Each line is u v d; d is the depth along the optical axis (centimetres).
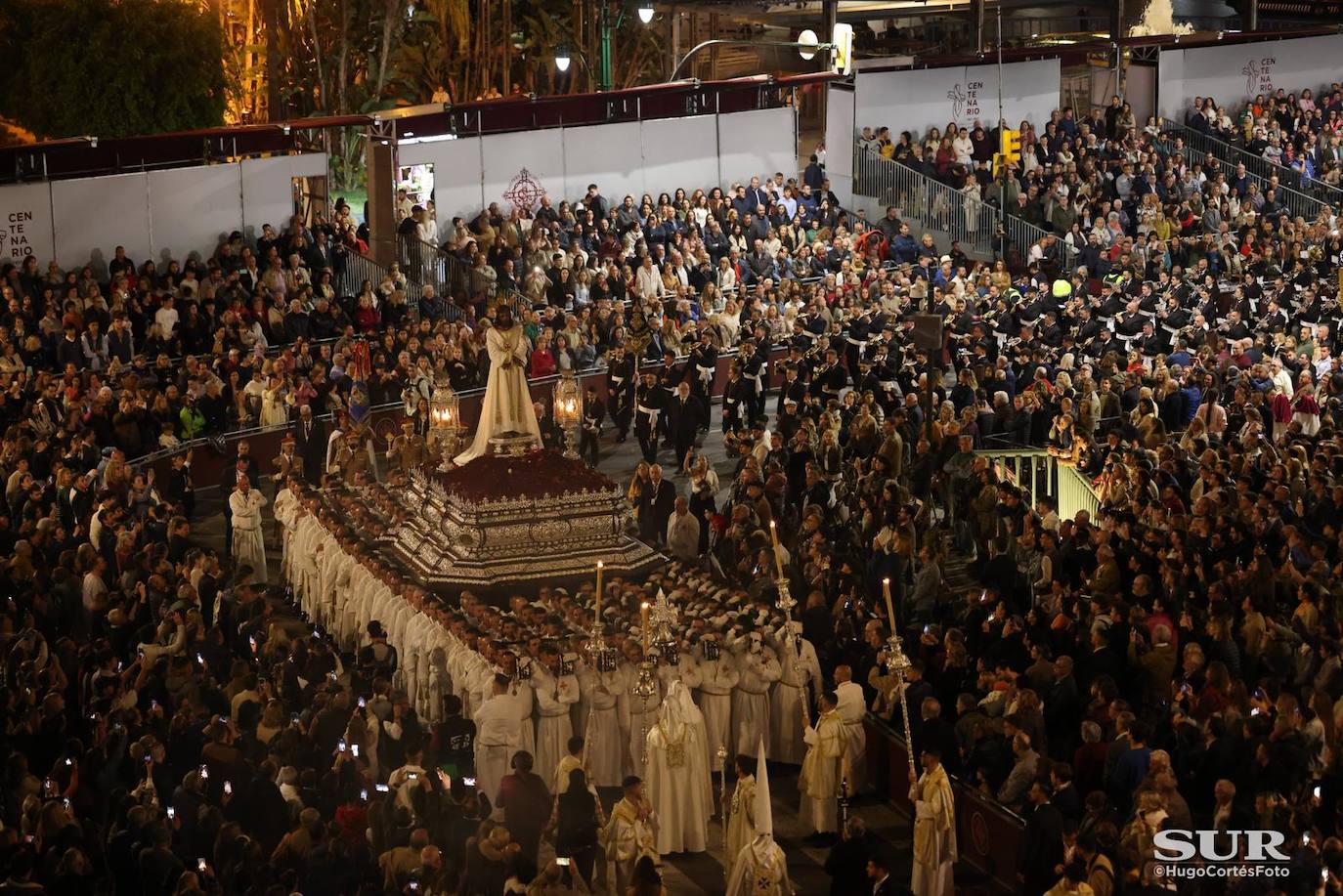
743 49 9294
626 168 6253
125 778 2522
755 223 6088
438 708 2942
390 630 3206
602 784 2781
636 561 3431
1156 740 2594
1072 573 3228
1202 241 6091
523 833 2402
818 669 2844
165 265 5381
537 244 5644
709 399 4766
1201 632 2784
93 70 6456
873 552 3428
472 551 3369
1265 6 8412
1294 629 2791
